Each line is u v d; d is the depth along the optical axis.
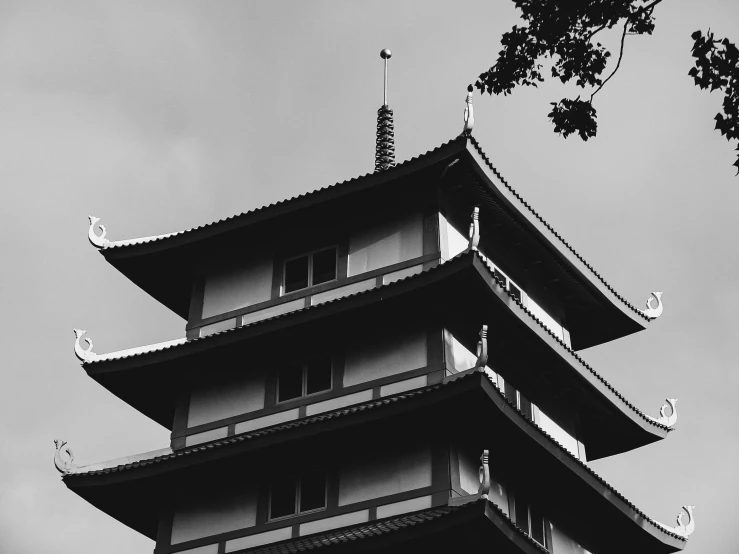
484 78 28.67
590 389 41.25
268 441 36.44
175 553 37.66
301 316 37.97
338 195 39.66
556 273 42.66
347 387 37.66
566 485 38.69
